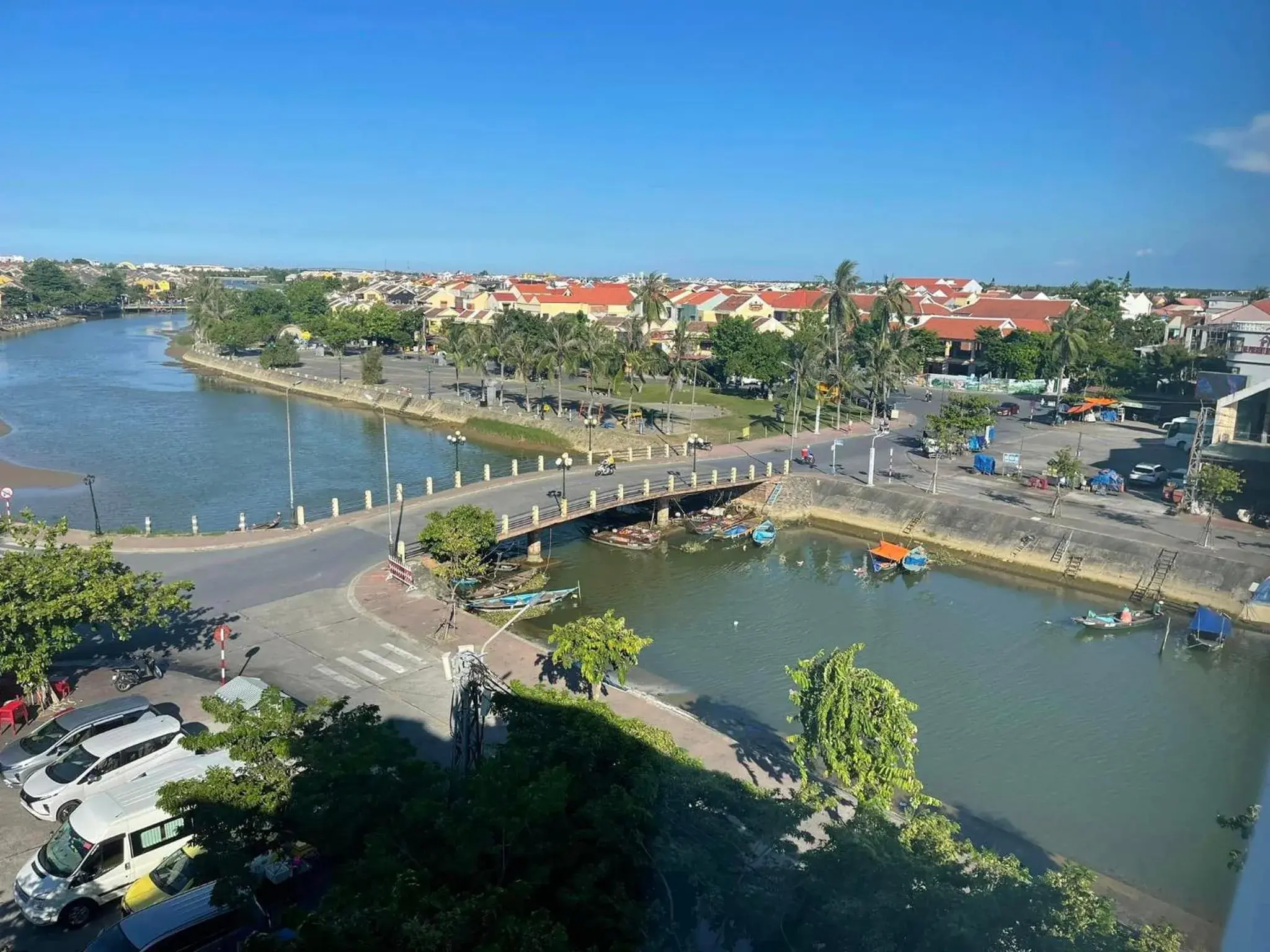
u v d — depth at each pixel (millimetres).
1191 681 43125
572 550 61188
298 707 32531
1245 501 62875
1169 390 112375
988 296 187500
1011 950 14312
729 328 119562
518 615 39062
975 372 133625
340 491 74750
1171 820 31906
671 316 158500
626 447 88188
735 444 86625
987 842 30125
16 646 29797
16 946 21344
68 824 23266
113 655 36875
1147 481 71562
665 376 117000
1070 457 68312
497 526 54312
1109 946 14500
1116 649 46656
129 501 71188
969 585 56344
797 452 82875
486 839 16484
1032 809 32594
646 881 17750
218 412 113750
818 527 68562
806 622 49812
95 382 134625
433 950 13266
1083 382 117562
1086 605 53031
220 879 18266
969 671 43875
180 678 34969
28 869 22781
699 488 67125
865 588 55406
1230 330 93500
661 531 64500
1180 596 52156
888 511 67250
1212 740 37531
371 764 19156
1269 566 51344
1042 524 60594
